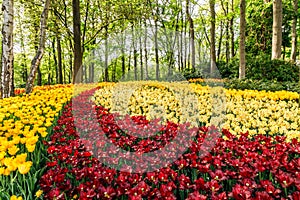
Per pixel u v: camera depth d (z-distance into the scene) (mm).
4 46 8938
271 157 3182
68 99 8148
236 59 17062
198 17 26547
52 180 2654
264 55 15344
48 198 2432
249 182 2604
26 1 16734
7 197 2545
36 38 18547
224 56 39625
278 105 7645
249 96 9133
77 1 15773
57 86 13180
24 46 27484
